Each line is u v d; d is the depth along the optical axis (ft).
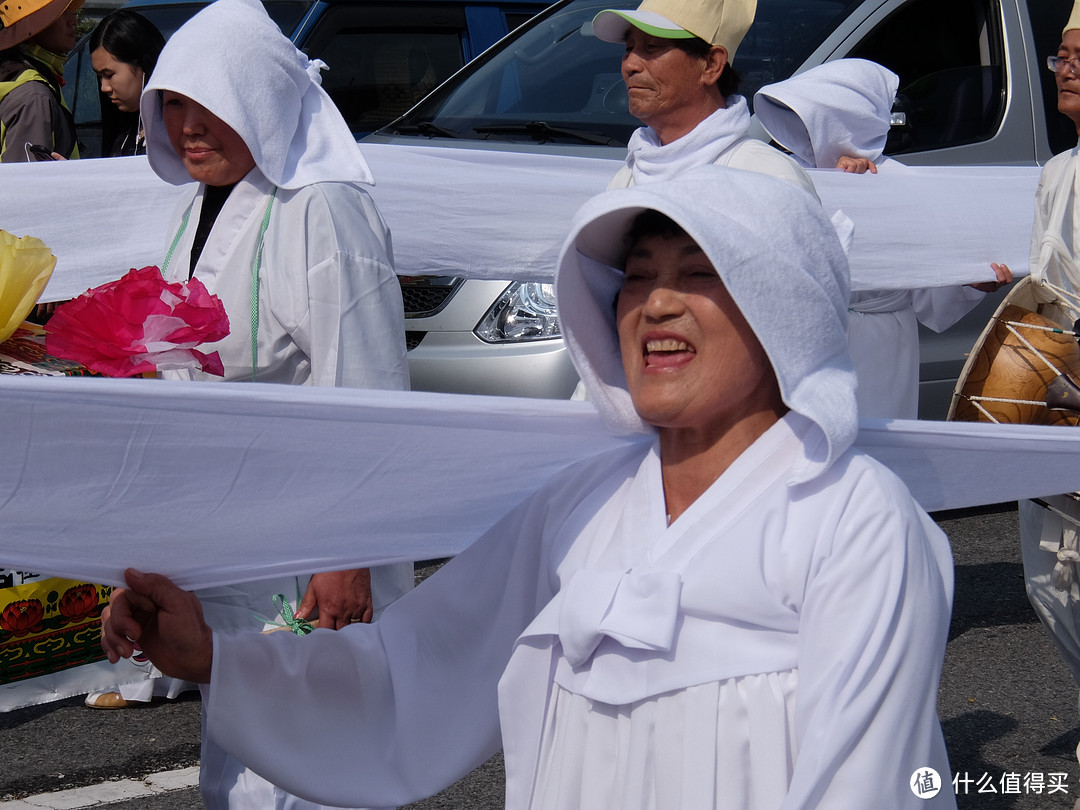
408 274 13.83
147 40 17.03
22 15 15.92
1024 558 12.02
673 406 4.91
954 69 19.75
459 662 6.00
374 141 18.94
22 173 12.58
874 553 4.65
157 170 9.12
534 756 5.40
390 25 24.36
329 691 5.85
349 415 4.82
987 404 10.72
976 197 14.79
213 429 4.65
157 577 5.47
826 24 18.78
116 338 6.51
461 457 5.40
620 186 11.19
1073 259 12.25
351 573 8.07
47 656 6.98
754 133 17.30
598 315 5.37
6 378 4.13
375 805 5.89
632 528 5.19
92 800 11.16
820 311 4.64
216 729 5.66
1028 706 13.20
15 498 4.61
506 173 13.99
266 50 8.37
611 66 19.57
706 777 4.70
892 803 4.42
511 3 25.48
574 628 5.00
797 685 4.66
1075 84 12.93
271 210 8.38
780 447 4.97
